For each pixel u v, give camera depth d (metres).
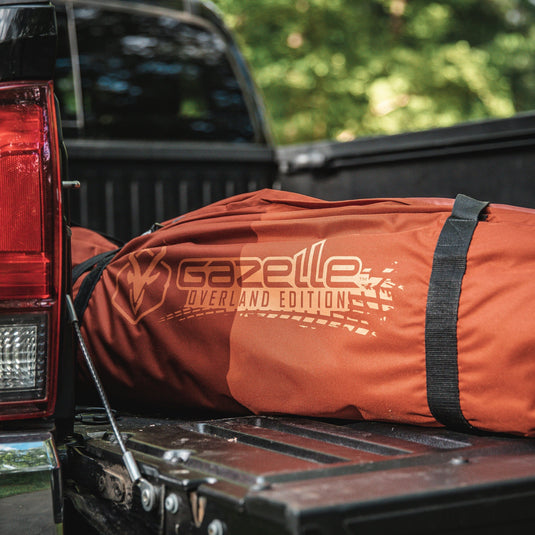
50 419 1.21
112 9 3.26
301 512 0.88
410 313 1.25
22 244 1.17
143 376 1.54
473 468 1.05
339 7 11.94
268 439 1.26
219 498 1.00
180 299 1.50
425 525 0.95
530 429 1.18
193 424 1.40
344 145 2.89
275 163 3.29
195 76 3.42
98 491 1.27
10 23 1.16
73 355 1.30
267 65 11.63
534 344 1.15
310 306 1.37
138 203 3.04
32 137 1.18
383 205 1.43
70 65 3.16
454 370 1.21
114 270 1.62
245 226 1.50
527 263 1.20
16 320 1.16
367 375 1.29
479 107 12.27
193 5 3.43
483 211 1.33
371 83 11.86
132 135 3.29
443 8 12.87
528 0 13.88
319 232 1.43
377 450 1.19
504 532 1.00
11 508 1.10
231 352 1.43
